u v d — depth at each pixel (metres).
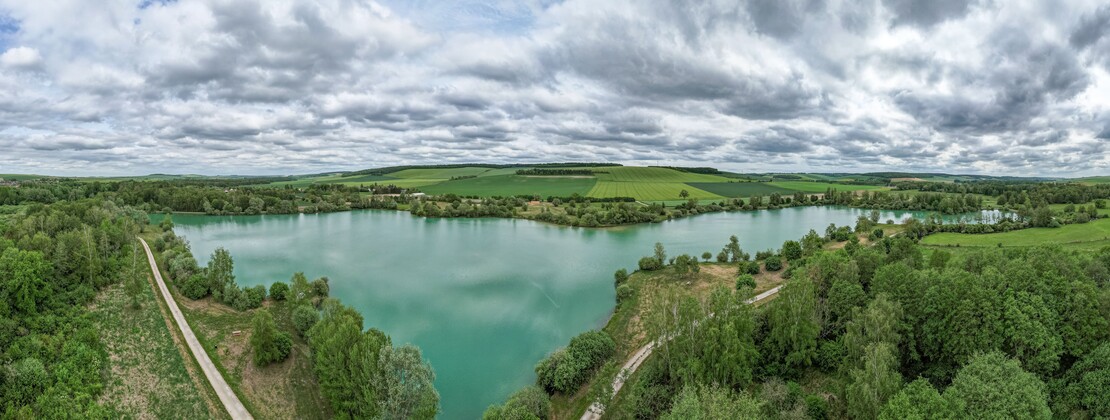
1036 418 44.59
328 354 64.06
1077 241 146.25
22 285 79.12
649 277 125.50
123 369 74.31
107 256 115.12
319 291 113.00
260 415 66.38
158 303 98.19
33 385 62.81
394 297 117.38
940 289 64.56
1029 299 59.94
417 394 58.66
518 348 89.81
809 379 66.75
